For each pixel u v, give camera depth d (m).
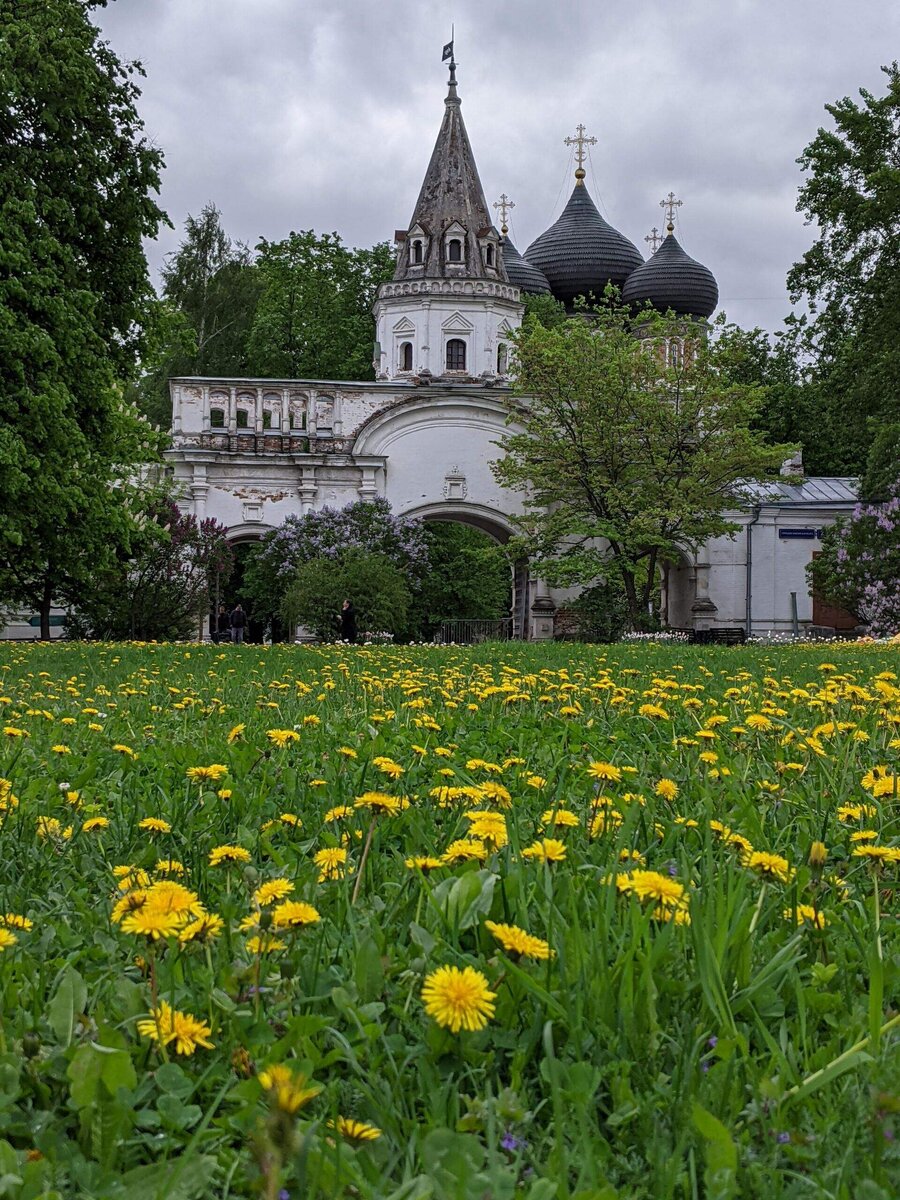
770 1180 1.68
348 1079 2.01
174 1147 1.81
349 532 38.31
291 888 2.51
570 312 57.31
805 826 3.84
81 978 2.20
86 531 21.83
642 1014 2.11
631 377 36.34
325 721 7.01
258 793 4.55
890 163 30.20
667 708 7.25
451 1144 1.67
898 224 30.08
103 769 5.38
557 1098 1.72
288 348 53.38
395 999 2.27
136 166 22.11
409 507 41.34
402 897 2.89
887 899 3.14
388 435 41.12
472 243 44.72
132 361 23.36
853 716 6.38
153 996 2.10
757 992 2.29
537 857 2.75
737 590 42.00
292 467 40.62
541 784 4.41
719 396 35.47
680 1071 1.96
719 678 11.04
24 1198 1.58
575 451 36.59
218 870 3.34
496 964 2.29
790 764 4.62
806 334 32.75
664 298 53.72
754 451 35.16
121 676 12.21
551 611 41.56
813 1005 2.30
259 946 2.32
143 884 2.95
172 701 8.76
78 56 20.72
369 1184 1.63
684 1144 1.72
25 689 10.02
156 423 51.31
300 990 2.35
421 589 39.25
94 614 29.69
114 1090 1.85
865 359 31.34
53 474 20.33
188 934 2.21
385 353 44.41
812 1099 1.92
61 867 3.47
